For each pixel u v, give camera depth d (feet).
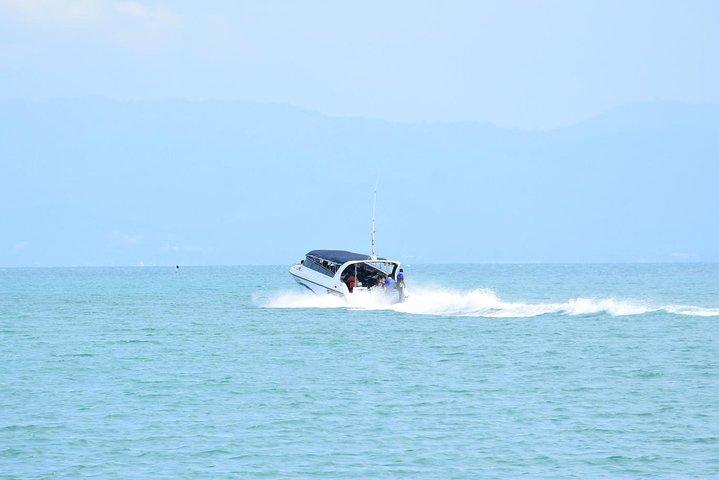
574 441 313.94
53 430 329.93
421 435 321.93
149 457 297.74
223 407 366.63
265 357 501.97
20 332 648.79
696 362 473.26
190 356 508.12
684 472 281.13
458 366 466.70
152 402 376.68
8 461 293.64
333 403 373.61
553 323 653.30
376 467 287.69
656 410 356.79
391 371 452.35
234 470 284.82
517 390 399.85
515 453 300.81
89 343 574.56
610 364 469.16
